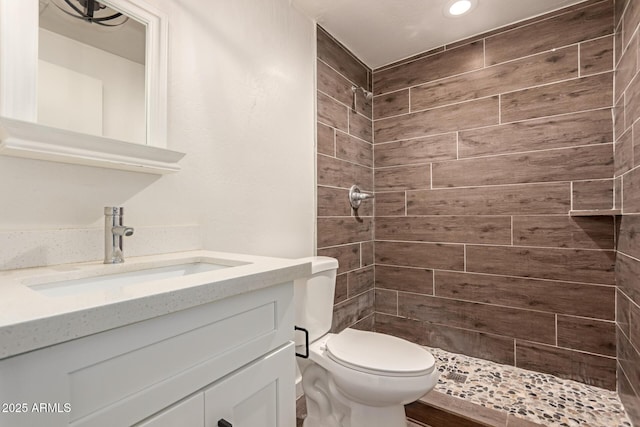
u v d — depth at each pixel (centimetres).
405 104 223
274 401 74
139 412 48
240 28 138
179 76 114
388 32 194
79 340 42
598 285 164
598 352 164
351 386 114
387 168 230
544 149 178
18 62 74
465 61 202
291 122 165
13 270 75
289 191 163
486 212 194
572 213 163
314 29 183
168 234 108
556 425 136
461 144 202
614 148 159
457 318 203
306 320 136
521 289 183
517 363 184
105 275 81
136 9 98
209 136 124
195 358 56
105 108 90
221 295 59
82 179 90
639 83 125
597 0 166
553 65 176
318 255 182
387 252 229
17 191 79
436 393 161
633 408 134
